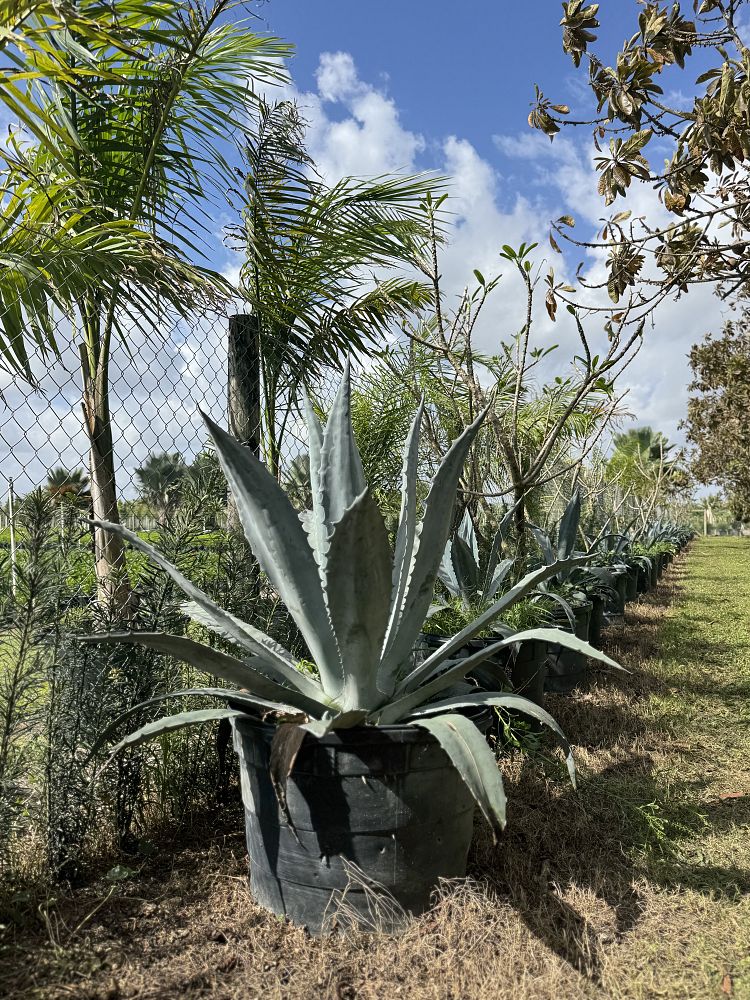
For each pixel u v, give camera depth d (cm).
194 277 288
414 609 240
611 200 279
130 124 372
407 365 512
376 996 186
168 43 293
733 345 1515
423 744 206
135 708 218
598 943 207
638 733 413
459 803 221
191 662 213
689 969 201
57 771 225
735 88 253
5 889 214
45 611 221
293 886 214
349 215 441
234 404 394
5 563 221
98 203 342
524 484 433
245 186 399
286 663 241
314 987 188
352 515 190
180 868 248
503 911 215
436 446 503
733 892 245
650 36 258
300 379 436
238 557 303
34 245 281
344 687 230
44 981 188
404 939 205
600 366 395
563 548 589
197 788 279
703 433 1962
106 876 237
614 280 316
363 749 203
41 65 233
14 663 218
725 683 546
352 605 207
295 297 430
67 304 278
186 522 276
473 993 187
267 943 207
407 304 512
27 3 225
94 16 289
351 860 208
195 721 211
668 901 236
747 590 1327
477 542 484
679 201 284
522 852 261
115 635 193
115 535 303
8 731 210
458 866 227
